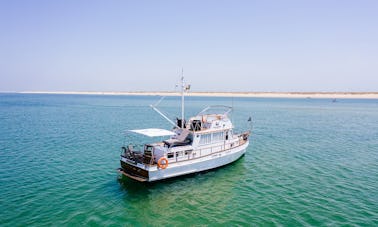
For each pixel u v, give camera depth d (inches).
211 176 999.6
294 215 698.2
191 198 802.8
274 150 1435.8
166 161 874.8
